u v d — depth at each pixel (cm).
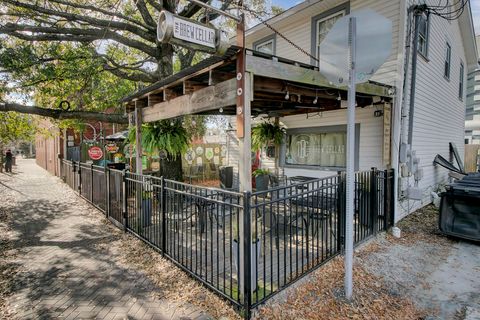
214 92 350
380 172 518
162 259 400
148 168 971
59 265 383
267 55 322
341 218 414
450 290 336
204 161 1420
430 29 731
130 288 324
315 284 336
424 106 708
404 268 391
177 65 1246
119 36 813
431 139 777
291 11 753
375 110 621
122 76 884
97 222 597
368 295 320
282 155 838
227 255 407
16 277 349
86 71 812
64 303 294
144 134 616
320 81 389
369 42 296
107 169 611
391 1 594
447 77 891
